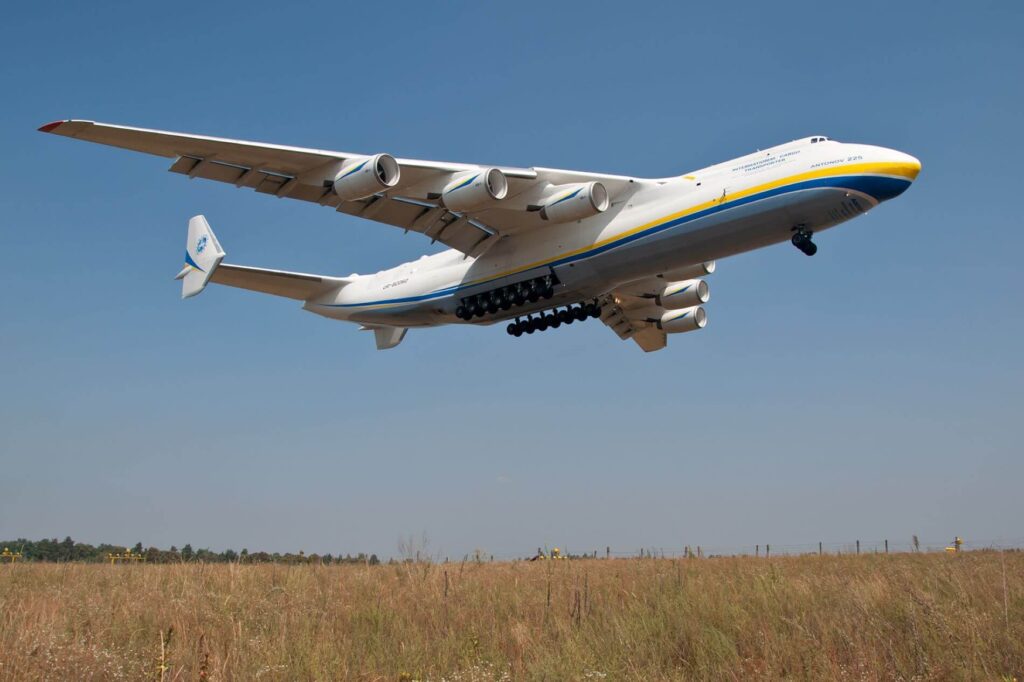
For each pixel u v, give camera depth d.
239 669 5.55
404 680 5.61
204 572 10.45
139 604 7.89
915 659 5.78
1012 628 6.40
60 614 7.36
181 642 6.36
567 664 5.58
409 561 10.99
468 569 12.01
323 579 10.31
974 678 5.34
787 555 17.36
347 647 6.43
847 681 5.33
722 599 7.84
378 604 8.24
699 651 6.13
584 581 9.68
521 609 8.00
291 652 6.05
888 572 10.86
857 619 6.82
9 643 5.81
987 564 11.72
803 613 7.23
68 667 5.27
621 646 6.30
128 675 5.41
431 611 7.85
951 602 7.38
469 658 6.18
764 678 5.38
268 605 7.97
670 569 10.99
